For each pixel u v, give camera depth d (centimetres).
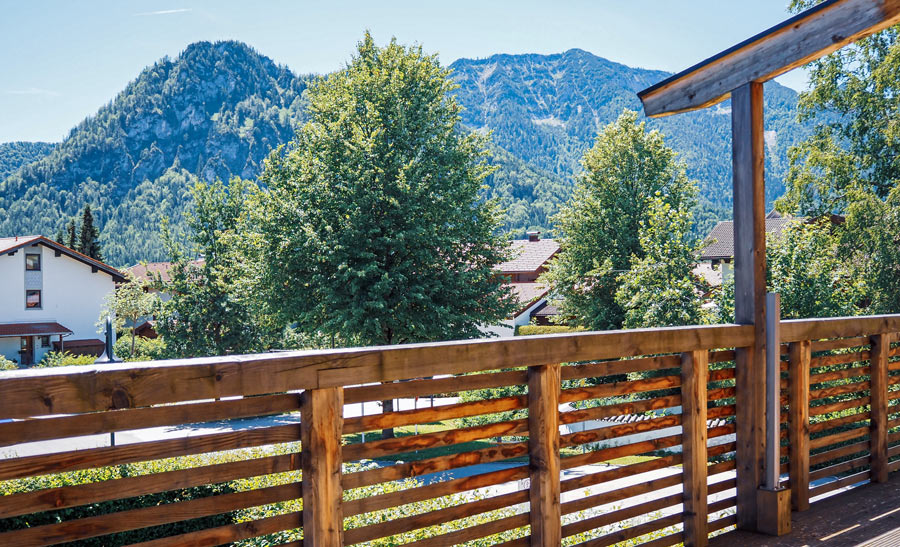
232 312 3762
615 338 347
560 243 3969
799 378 449
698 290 2883
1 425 197
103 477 892
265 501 250
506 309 2842
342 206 2600
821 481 1021
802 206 3036
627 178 3791
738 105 406
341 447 264
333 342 2841
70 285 5766
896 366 537
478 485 308
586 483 342
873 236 2641
